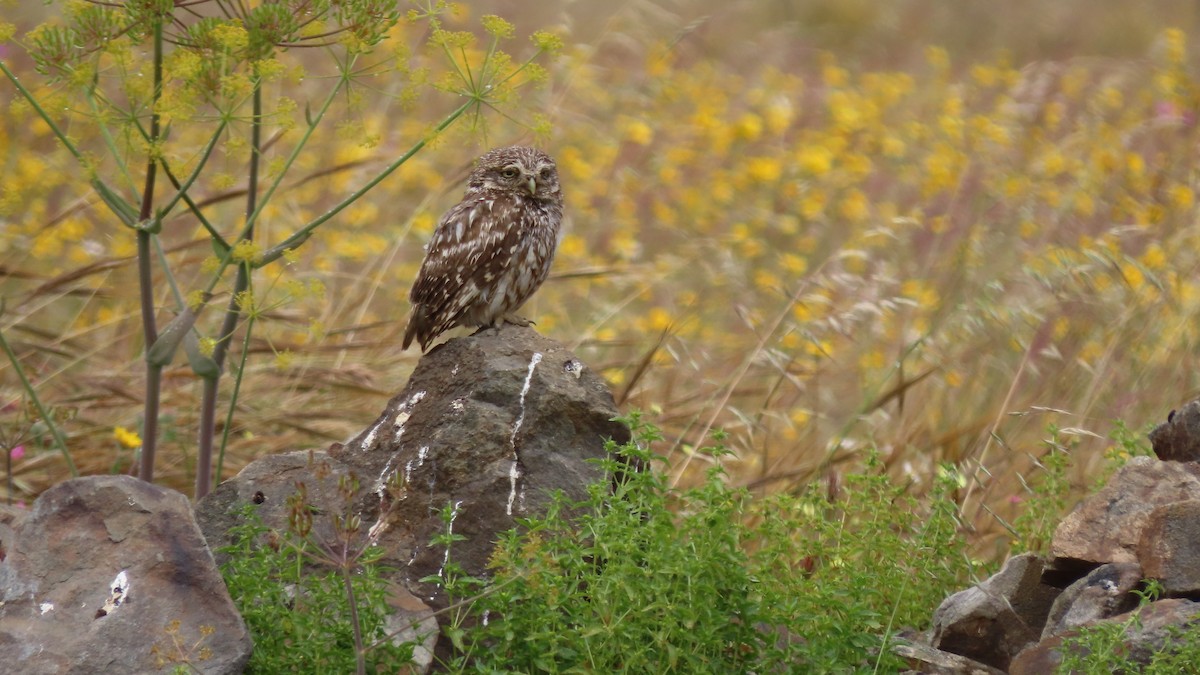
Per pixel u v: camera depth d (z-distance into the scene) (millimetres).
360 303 14125
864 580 7195
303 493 6457
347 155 16516
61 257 15883
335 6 8422
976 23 31031
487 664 6762
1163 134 19766
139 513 7148
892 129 21328
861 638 7000
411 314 10414
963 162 18141
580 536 7246
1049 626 8320
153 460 9109
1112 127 19469
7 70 8102
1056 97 21938
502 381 8359
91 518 7148
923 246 16688
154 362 8836
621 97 19703
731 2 28984
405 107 8562
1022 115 20391
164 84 8031
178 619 6797
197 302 8828
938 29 30734
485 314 10312
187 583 6926
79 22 7930
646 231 18062
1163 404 12000
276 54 8461
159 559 6980
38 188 14906
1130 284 13227
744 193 18953
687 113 21797
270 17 8086
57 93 8391
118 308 13680
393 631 7191
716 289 16219
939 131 20500
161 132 8344
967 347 13039
